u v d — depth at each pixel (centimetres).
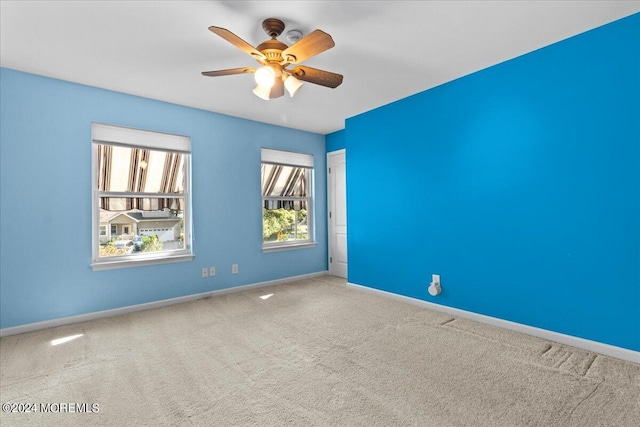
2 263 277
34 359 230
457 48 255
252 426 157
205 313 332
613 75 219
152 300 354
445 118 322
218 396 183
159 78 303
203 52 256
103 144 329
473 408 169
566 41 241
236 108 391
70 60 267
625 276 217
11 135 282
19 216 285
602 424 155
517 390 185
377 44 248
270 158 461
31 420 164
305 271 500
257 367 216
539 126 256
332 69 291
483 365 214
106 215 335
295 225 498
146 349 245
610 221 222
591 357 222
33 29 221
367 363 220
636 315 213
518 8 205
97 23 215
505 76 277
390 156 379
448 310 322
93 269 318
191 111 385
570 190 240
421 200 346
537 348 239
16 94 284
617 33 217
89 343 257
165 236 374
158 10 202
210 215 399
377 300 373
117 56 261
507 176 276
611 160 221
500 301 284
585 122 232
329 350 241
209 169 399
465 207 307
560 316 248
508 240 277
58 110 303
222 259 409
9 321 278
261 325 295
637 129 210
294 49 197
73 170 310
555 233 249
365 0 196
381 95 356
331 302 367
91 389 191
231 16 210
